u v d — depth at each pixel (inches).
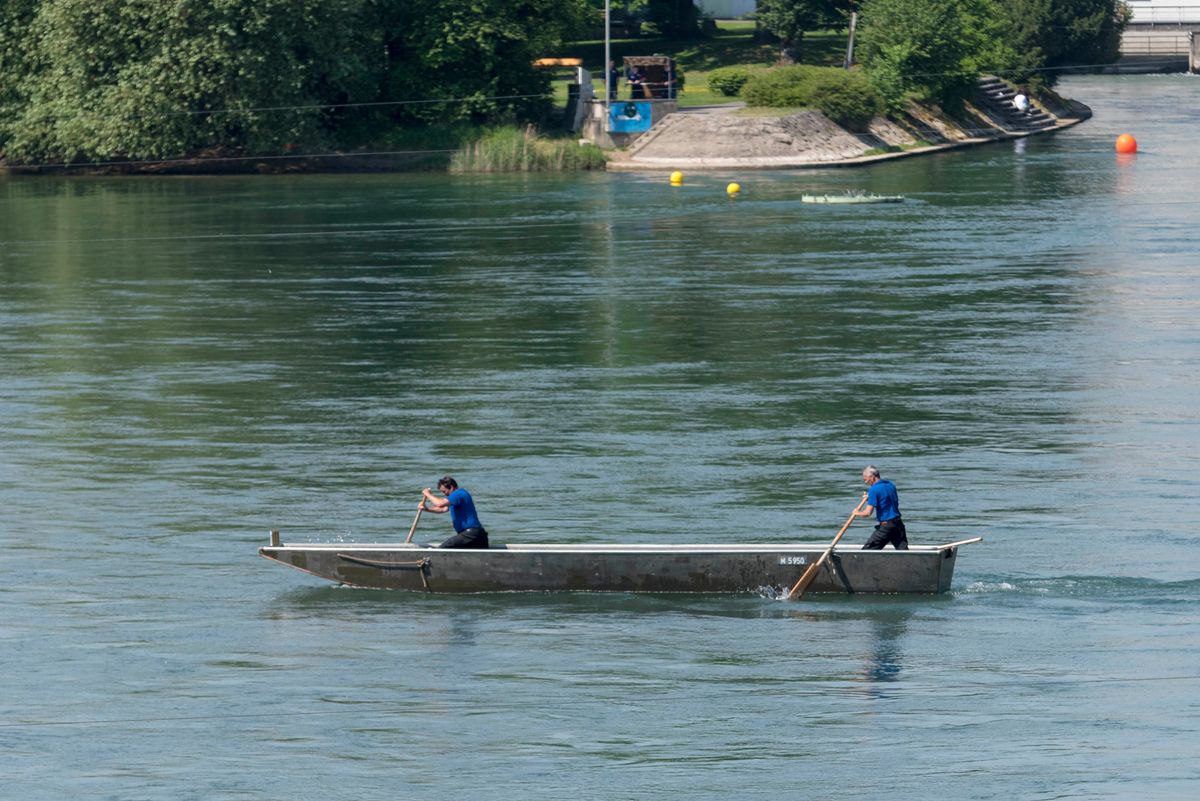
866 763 3011.8
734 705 3280.0
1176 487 4692.4
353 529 4429.1
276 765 3041.3
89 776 2999.5
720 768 2999.5
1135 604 3804.1
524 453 5152.6
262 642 3646.7
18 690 3388.3
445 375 6294.3
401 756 3073.3
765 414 5629.9
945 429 5403.5
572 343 6879.9
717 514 4490.7
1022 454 5078.7
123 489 4825.3
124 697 3353.8
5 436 5433.1
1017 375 6195.9
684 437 5329.7
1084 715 3203.7
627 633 3688.5
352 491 4778.5
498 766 3026.6
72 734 3179.1
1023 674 3408.0
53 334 7165.4
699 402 5816.9
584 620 3774.6
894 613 3784.5
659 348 6761.8
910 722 3186.5
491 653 3572.8
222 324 7381.9
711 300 7844.5
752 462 5022.1
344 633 3703.3
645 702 3304.6
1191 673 3398.1
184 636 3688.5
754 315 7450.8
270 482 4879.4
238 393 6023.6
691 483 4795.8
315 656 3565.5
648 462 5032.0
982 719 3193.9
